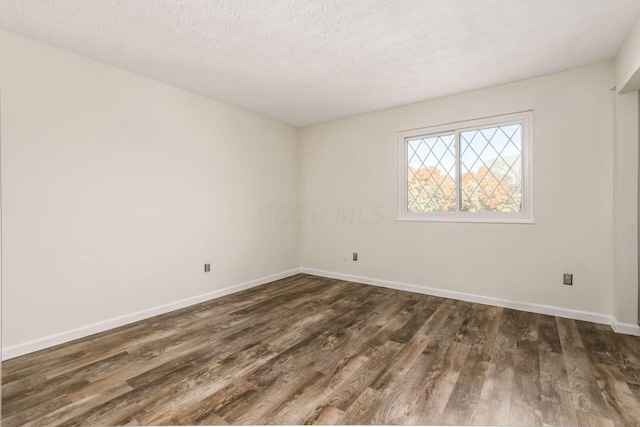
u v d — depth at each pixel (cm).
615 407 159
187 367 200
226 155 366
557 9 194
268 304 329
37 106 225
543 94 290
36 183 225
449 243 346
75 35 220
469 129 335
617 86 249
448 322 275
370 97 347
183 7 191
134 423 149
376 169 400
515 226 306
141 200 287
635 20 204
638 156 247
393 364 203
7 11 192
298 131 476
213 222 352
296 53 250
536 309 297
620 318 249
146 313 288
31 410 158
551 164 287
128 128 277
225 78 296
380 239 398
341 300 341
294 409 159
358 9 194
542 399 166
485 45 238
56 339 233
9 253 213
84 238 249
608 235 265
